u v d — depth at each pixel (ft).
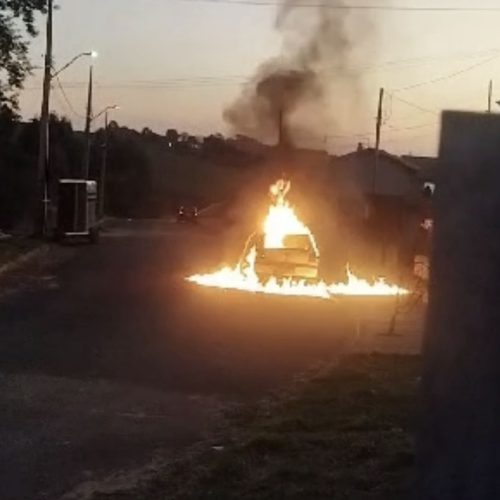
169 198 350.02
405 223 130.62
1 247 138.62
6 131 193.77
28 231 189.78
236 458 32.53
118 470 32.78
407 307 81.82
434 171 14.21
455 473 14.39
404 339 67.31
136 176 345.10
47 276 111.04
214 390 47.85
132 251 157.17
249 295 96.99
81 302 85.61
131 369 52.85
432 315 14.33
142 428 39.27
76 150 281.54
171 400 45.11
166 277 113.19
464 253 14.14
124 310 80.33
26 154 220.43
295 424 37.83
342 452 32.63
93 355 56.95
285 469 30.60
